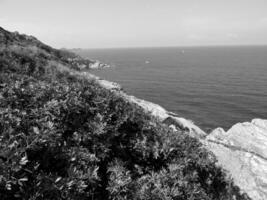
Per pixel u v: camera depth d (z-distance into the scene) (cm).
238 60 17688
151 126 863
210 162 830
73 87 808
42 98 682
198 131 1645
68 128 638
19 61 1284
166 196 560
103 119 716
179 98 6544
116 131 701
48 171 493
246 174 1040
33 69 1276
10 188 368
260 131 1377
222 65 14450
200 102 6056
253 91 6988
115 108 818
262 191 963
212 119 4759
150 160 707
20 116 573
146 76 10575
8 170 390
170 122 1559
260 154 1191
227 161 1131
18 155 416
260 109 5284
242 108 5406
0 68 1040
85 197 487
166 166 707
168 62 17712
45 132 521
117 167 590
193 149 840
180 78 9938
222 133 1432
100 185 524
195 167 769
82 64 12094
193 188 640
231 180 884
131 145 722
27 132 529
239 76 9994
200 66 14325
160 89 7756
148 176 623
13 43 2316
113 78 9988
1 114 541
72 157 534
